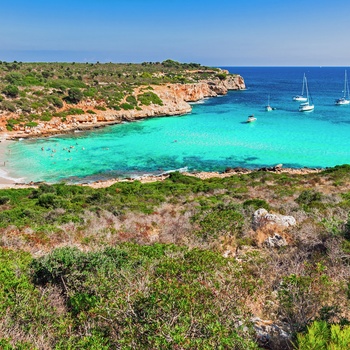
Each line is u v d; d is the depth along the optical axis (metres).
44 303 6.67
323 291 6.54
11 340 5.27
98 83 99.88
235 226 13.14
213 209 18.42
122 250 9.22
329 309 6.02
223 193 29.27
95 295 6.75
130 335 4.88
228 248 11.86
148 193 31.53
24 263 8.84
